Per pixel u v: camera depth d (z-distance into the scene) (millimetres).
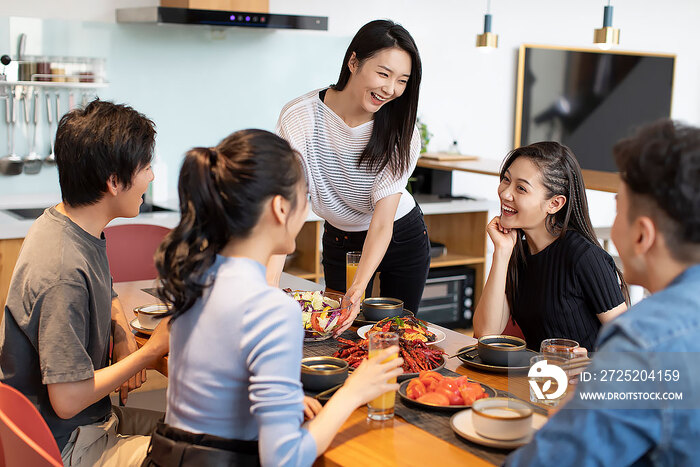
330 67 4809
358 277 2275
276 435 1214
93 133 1596
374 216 2414
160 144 4332
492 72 5332
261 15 4020
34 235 1630
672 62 5973
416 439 1356
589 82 5652
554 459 1039
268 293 1273
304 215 1354
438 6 5062
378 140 2357
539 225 2025
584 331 2010
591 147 5766
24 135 3965
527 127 5480
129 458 1679
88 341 1669
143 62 4219
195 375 1297
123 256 2900
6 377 1642
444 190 4879
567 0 5527
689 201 969
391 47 2152
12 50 3859
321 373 1554
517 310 2113
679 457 994
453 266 4742
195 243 1270
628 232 1055
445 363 1785
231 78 4492
